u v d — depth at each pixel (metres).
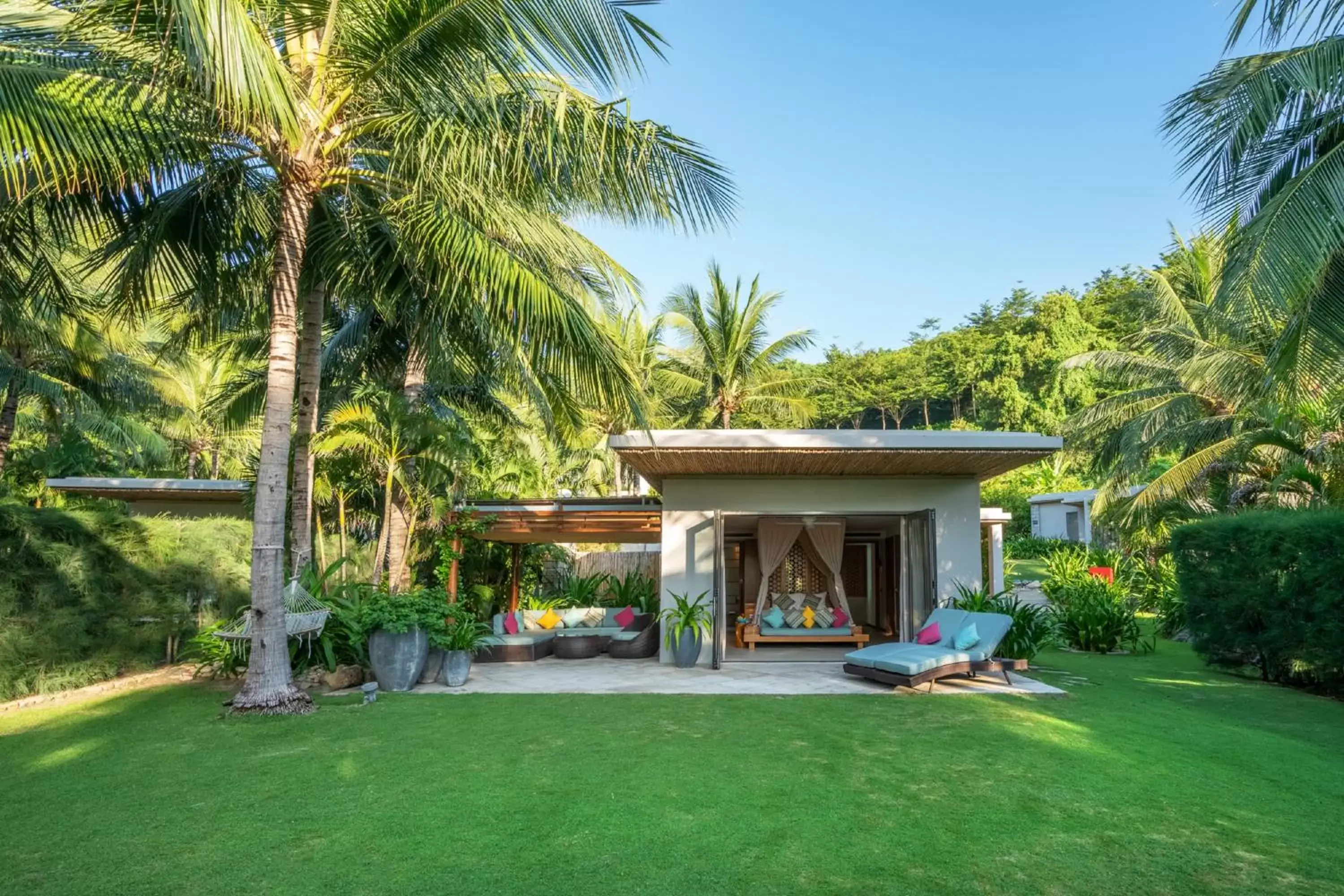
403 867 3.75
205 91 5.43
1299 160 7.77
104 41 5.93
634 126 7.23
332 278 9.66
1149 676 9.70
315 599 8.38
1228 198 7.93
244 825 4.30
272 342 7.43
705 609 10.95
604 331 9.35
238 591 11.55
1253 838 4.14
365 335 13.14
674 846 4.00
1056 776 5.22
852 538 16.41
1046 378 41.16
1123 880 3.62
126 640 9.33
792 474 11.36
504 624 12.11
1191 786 5.03
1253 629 9.45
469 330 10.05
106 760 5.62
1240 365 14.30
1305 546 8.55
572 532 12.98
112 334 13.73
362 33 6.50
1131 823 4.34
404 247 8.30
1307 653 8.44
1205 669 10.26
